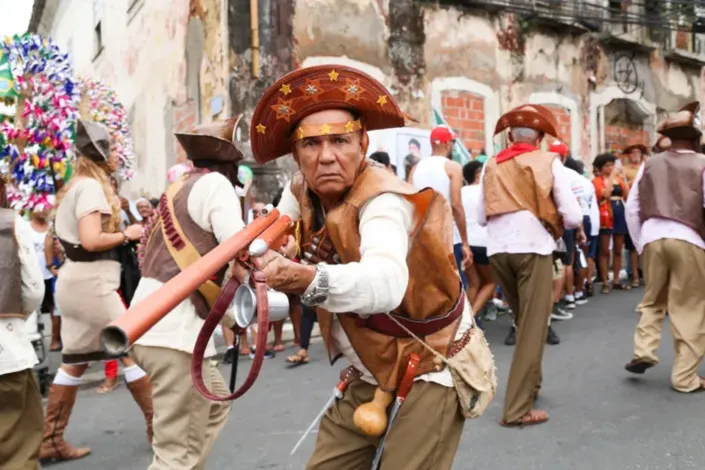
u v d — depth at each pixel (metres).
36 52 5.89
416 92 10.34
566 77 12.35
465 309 2.14
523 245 4.14
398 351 1.98
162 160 11.17
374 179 1.86
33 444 3.16
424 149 8.33
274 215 1.63
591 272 9.23
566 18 12.01
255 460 3.89
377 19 9.92
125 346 1.12
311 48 9.26
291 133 1.95
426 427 2.00
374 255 1.70
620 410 4.41
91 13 15.70
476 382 2.08
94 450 4.20
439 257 1.92
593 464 3.56
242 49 8.73
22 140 5.82
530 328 4.18
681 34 14.30
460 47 10.84
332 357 2.21
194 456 2.87
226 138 3.13
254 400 5.11
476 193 6.89
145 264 2.99
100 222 3.81
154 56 11.32
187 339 2.84
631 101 13.49
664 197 4.74
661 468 3.47
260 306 1.43
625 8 13.18
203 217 2.88
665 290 4.88
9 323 3.09
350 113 1.89
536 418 4.23
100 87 7.22
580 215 4.13
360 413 2.00
